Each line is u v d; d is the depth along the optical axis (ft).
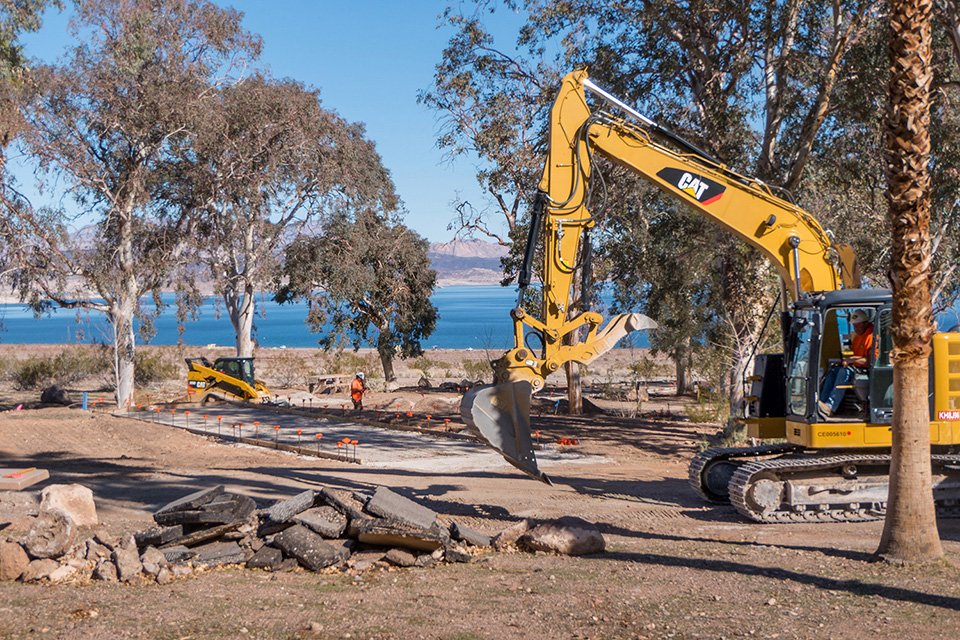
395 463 57.21
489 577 25.49
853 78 61.62
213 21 119.24
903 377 26.27
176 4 115.96
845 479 37.50
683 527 36.14
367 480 49.26
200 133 113.09
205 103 115.96
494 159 90.84
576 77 35.29
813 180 76.89
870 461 37.04
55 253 108.47
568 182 34.63
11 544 25.66
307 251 136.15
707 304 78.23
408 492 44.86
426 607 21.97
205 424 82.69
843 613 20.89
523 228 93.04
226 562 27.50
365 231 140.05
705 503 42.34
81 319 125.80
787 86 67.10
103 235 117.08
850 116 64.39
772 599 22.38
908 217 25.13
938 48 62.95
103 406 114.11
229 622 20.59
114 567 25.62
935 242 83.92
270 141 124.36
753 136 74.59
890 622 20.02
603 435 77.00
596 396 134.10
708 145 69.82
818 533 34.40
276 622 20.62
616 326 33.30
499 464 56.90
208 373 112.06
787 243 37.55
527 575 25.71
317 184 129.29
